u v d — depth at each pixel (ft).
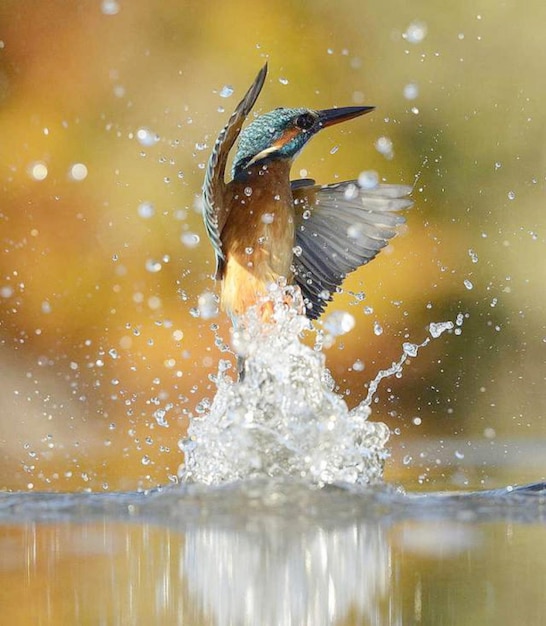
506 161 72.49
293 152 26.73
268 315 25.02
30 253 67.46
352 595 14.66
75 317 66.18
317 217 27.40
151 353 64.80
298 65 73.72
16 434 50.98
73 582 15.49
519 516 20.95
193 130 71.05
